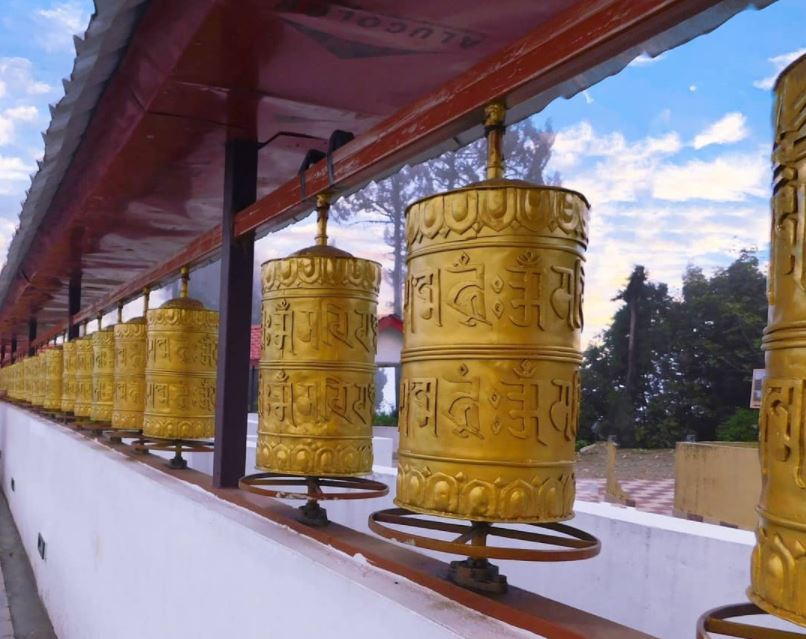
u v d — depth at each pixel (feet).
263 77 10.28
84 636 17.54
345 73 10.23
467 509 5.63
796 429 3.54
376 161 7.78
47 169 15.92
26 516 33.09
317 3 8.34
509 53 5.92
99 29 9.61
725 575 8.20
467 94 6.37
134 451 16.16
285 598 7.80
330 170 8.70
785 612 3.55
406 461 6.11
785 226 3.68
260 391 9.16
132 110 11.87
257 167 13.74
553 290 5.73
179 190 15.79
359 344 8.79
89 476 18.02
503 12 8.62
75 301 29.86
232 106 11.27
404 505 6.07
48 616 24.09
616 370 50.03
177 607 10.93
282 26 8.84
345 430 8.64
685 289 47.93
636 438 46.70
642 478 36.42
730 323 45.14
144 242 21.50
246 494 10.66
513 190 5.68
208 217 18.24
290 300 8.80
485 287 5.69
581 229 5.94
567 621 5.41
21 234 22.79
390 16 8.64
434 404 5.87
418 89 10.78
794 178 3.64
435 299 5.93
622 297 50.42
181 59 9.72
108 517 15.65
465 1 8.38
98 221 18.85
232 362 11.73
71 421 25.16
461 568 6.30
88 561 17.58
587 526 9.78
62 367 28.37
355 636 6.59
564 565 10.00
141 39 10.02
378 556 7.19
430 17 8.75
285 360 8.76
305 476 8.86
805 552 3.47
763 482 3.80
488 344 5.66
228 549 9.29
